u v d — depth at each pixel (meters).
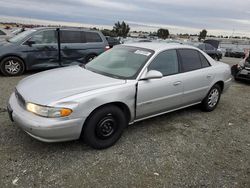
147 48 4.23
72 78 3.63
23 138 3.59
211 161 3.36
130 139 3.81
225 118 5.05
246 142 4.03
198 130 4.34
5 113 4.44
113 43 18.44
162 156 3.39
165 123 4.54
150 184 2.80
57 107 2.93
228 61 20.89
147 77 3.70
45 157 3.17
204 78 4.79
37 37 8.05
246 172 3.17
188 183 2.86
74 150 3.38
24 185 2.64
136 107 3.70
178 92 4.30
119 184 2.76
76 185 2.69
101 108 3.28
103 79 3.61
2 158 3.09
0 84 6.61
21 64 7.90
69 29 8.66
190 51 4.71
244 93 7.45
